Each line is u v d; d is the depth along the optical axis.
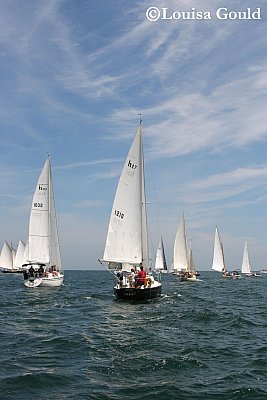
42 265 50.28
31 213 49.91
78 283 66.94
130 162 34.34
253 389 11.65
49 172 50.41
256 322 23.66
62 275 51.19
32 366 13.89
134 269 34.09
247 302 36.44
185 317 24.69
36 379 12.41
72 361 14.57
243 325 22.25
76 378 12.61
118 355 15.35
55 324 22.45
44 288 48.00
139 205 34.34
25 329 20.78
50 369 13.52
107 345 17.00
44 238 50.06
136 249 34.12
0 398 10.98
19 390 11.57
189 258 77.31
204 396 11.16
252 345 17.31
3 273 108.00
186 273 75.62
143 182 34.72
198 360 14.55
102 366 13.85
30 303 33.00
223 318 24.56
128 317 24.84
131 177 34.34
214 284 71.19
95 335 19.12
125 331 20.17
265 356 15.38
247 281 88.81
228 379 12.59
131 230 34.31
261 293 48.94
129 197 34.34
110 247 34.56
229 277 97.81
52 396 11.11
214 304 33.22
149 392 11.41
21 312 27.42
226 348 16.56
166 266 91.44
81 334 19.38
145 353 15.65
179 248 75.56
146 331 20.19
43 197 50.09
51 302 33.69
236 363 14.42
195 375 12.99
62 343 17.41
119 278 33.97
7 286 57.19
